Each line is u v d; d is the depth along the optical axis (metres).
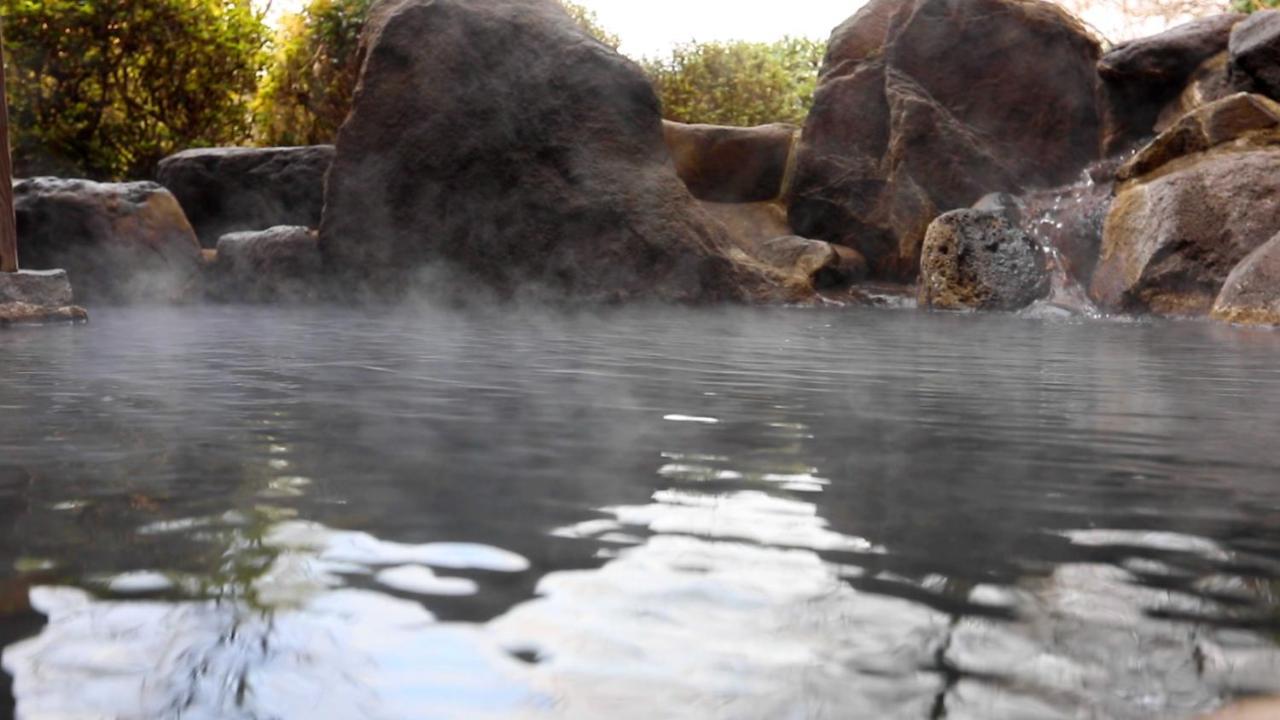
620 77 10.52
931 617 1.05
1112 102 11.71
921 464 1.95
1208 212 8.99
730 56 18.30
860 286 11.81
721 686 0.86
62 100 14.14
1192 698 0.84
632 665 0.91
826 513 1.52
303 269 10.23
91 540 1.33
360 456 1.97
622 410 2.69
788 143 12.89
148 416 2.52
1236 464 1.99
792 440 2.22
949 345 5.31
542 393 3.05
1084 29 12.41
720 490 1.68
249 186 12.02
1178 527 1.47
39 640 0.97
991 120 12.25
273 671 0.90
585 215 10.17
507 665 0.91
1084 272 10.79
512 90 10.26
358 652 0.94
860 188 12.38
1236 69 10.45
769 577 1.18
